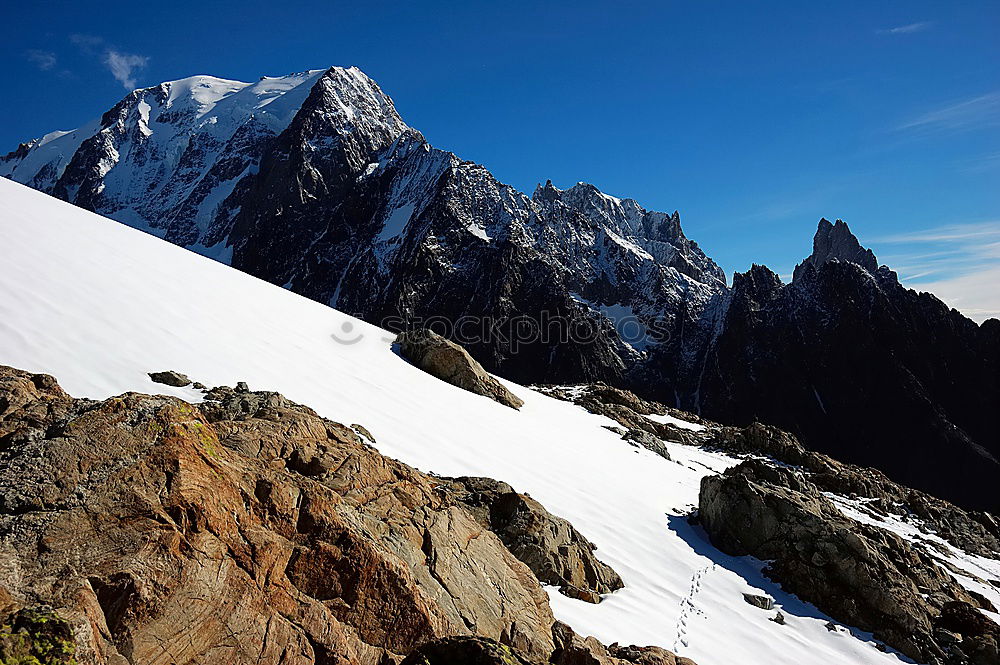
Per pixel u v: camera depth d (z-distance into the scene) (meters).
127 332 16.72
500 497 12.85
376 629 6.25
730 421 132.50
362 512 7.97
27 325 14.43
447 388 27.83
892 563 15.88
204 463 6.31
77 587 4.53
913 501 30.45
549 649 7.91
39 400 9.06
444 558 8.20
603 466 22.92
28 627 3.96
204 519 5.63
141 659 4.50
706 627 11.77
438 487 11.61
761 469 20.59
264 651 5.18
